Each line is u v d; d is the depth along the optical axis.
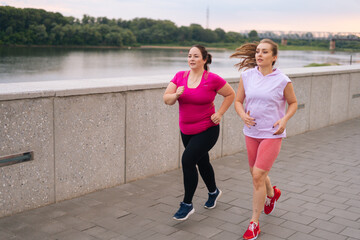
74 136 4.31
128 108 4.85
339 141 7.48
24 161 3.90
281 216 4.03
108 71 71.19
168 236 3.51
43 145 4.03
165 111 5.33
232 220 3.89
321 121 8.70
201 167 4.03
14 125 3.77
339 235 3.62
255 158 3.66
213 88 3.70
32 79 48.16
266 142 3.49
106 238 3.44
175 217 3.75
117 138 4.77
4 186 3.78
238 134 6.56
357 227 3.80
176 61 100.12
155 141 5.25
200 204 4.30
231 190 4.76
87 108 4.39
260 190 3.50
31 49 73.56
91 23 135.12
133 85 4.83
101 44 136.75
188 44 164.62
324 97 8.66
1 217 3.79
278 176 5.36
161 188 4.80
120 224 3.74
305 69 8.86
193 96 3.64
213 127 3.78
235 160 6.11
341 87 9.17
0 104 3.64
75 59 89.75
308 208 4.25
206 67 3.83
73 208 4.11
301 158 6.27
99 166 4.62
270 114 3.49
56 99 4.09
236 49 4.02
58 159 4.19
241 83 3.70
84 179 4.48
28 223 3.70
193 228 3.69
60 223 3.73
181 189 4.78
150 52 140.25
